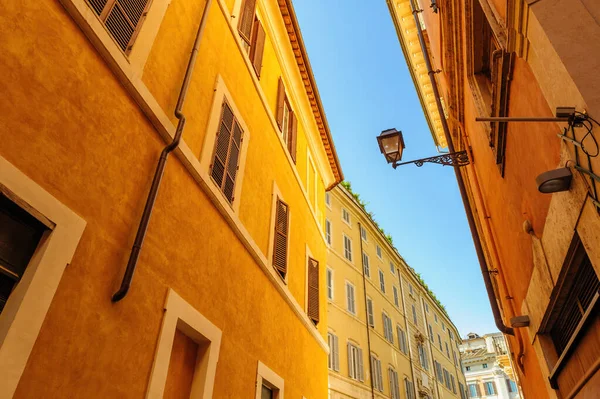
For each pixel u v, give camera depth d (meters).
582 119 2.75
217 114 6.31
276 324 7.60
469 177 9.66
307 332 9.49
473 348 48.31
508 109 4.87
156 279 4.28
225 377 5.36
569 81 2.88
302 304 9.54
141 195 4.29
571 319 4.29
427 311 31.84
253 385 6.16
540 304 4.78
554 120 3.08
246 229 6.81
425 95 15.49
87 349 3.28
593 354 3.61
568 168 3.24
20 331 2.73
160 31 5.19
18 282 2.93
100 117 3.87
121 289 3.62
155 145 4.68
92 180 3.65
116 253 3.80
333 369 15.73
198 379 4.86
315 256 11.48
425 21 12.02
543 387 5.50
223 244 5.91
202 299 5.10
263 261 7.27
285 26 10.48
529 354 6.09
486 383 42.41
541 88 3.36
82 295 3.33
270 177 8.55
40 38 3.34
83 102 3.69
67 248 3.23
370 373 18.36
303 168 11.73
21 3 3.22
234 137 6.95
